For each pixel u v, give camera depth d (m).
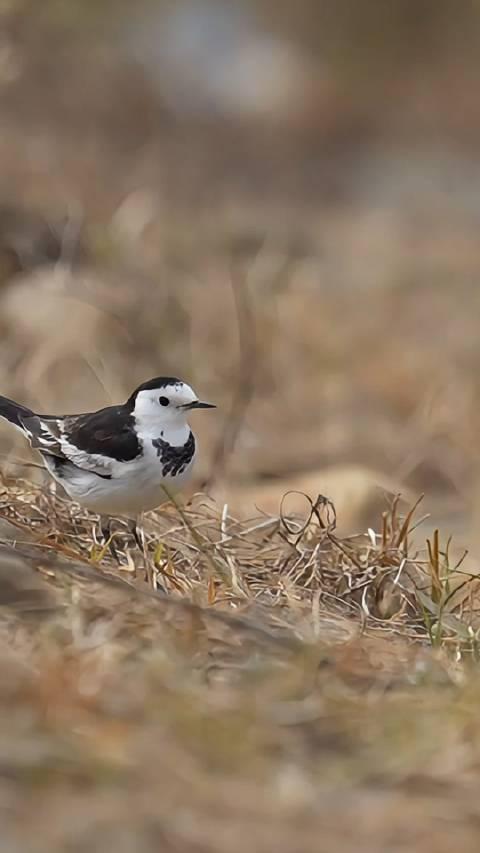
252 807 6.34
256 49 33.78
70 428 10.13
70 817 6.12
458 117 32.69
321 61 34.59
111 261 18.28
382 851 6.12
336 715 7.20
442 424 16.25
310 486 12.99
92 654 7.52
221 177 27.81
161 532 10.66
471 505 14.11
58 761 6.46
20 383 15.16
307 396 17.11
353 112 32.38
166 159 27.56
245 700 7.27
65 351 15.62
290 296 20.48
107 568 9.49
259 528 10.88
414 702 7.56
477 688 7.72
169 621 8.09
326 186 28.73
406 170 30.09
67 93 26.77
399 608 9.99
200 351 17.12
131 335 16.78
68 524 10.61
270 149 29.67
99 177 23.81
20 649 7.57
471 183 29.66
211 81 31.73
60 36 27.08
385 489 13.02
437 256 24.06
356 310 20.80
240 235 23.03
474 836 6.28
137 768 6.50
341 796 6.53
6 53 19.19
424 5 36.06
